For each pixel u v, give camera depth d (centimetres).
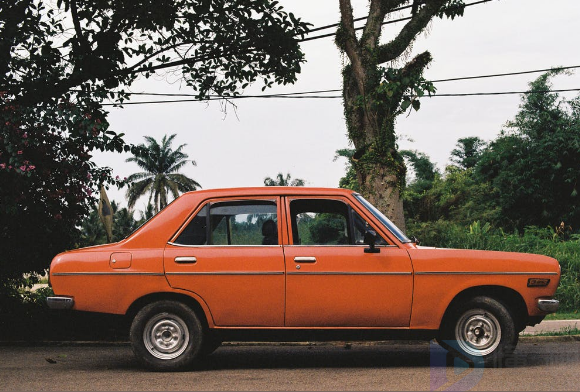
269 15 1306
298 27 1322
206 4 1266
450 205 4525
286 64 1368
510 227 4606
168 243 757
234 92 1447
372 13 1503
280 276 736
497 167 4891
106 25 1206
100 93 1148
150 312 736
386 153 1445
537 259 753
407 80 1398
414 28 1500
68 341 1052
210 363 809
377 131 1449
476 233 2023
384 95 1433
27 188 1130
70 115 1092
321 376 702
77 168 1198
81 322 750
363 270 736
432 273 737
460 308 739
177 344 739
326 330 739
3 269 1183
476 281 738
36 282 1275
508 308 741
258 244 751
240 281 739
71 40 1188
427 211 4325
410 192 4350
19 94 1134
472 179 5391
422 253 744
